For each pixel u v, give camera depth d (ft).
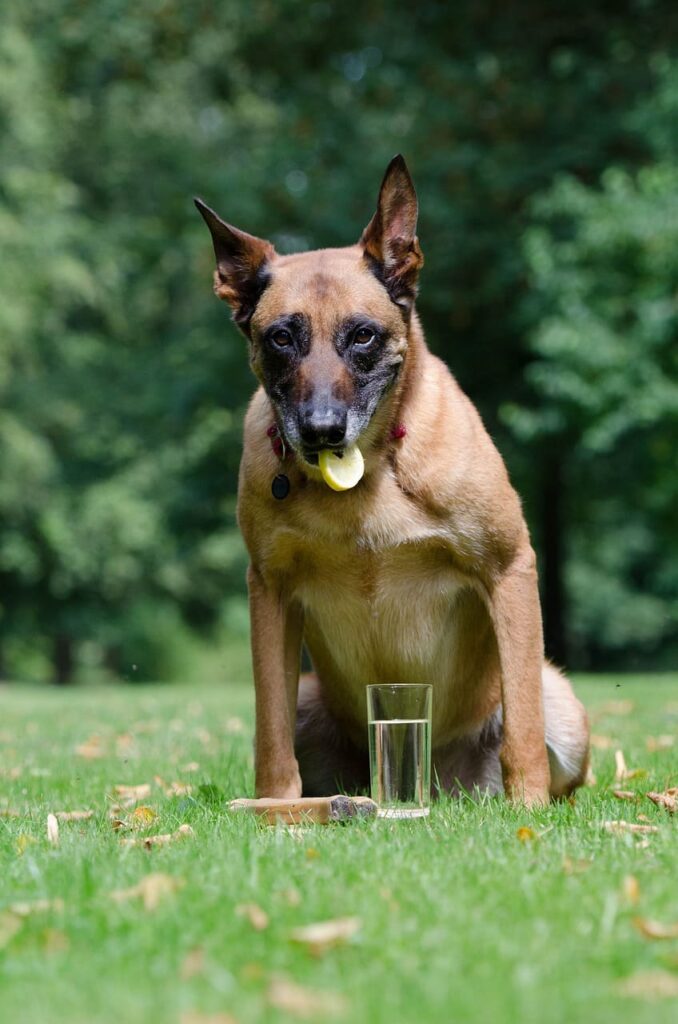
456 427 17.04
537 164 64.34
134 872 12.08
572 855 12.56
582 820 14.79
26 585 101.30
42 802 18.92
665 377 59.72
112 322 102.22
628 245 58.75
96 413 91.86
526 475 72.69
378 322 16.42
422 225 65.92
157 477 98.22
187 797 17.49
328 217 67.72
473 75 66.80
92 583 102.17
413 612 17.47
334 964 9.14
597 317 59.16
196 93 94.02
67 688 68.28
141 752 26.21
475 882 11.39
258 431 17.21
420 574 17.22
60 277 88.84
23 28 88.79
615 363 58.54
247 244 17.34
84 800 19.11
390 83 69.36
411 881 11.44
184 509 81.05
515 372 70.54
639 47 67.31
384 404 16.58
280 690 17.16
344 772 19.60
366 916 10.25
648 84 65.21
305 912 10.39
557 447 68.08
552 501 72.74
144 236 85.15
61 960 9.44
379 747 15.71
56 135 94.53
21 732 31.99
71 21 87.30
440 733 18.56
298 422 15.80
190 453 80.74
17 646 110.01
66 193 90.68
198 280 81.46
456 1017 8.08
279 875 11.76
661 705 34.65
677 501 70.59
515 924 10.09
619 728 28.68
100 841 14.19
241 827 14.62
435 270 65.98
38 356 93.76
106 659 123.24
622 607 128.57
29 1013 8.39
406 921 10.12
